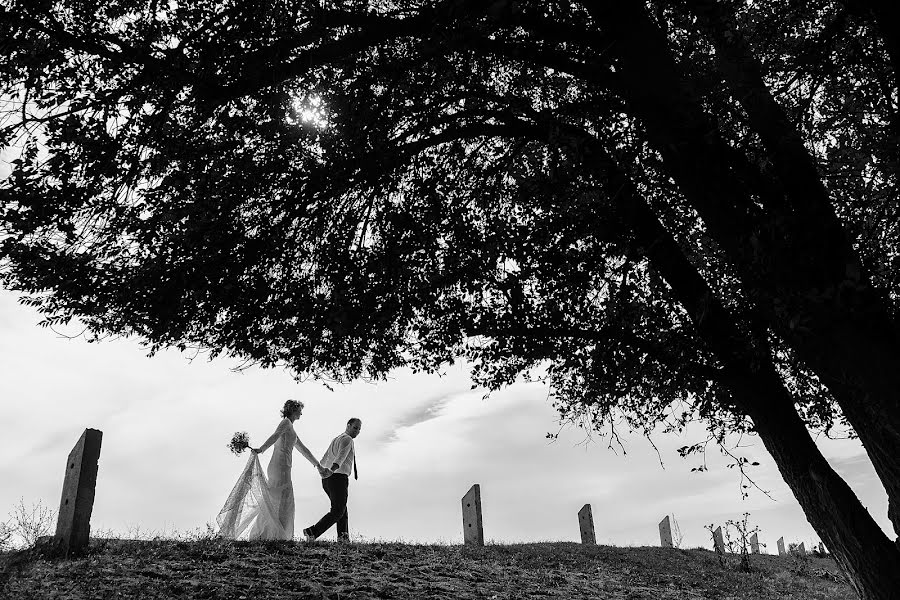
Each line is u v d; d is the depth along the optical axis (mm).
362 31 6883
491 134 7621
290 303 8148
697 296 6609
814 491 5980
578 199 7047
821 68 6527
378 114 7754
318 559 8562
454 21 6578
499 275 7980
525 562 11227
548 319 7832
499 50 6895
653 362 7500
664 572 12727
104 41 6570
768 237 5336
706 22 5664
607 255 7336
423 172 8570
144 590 6297
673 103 5734
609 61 6406
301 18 6949
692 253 7965
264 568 7742
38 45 6203
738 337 6465
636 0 6023
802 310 5191
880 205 6430
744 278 5680
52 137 6297
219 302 7684
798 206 5426
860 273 5141
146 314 7367
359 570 8266
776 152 5613
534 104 8617
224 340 8031
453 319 7898
